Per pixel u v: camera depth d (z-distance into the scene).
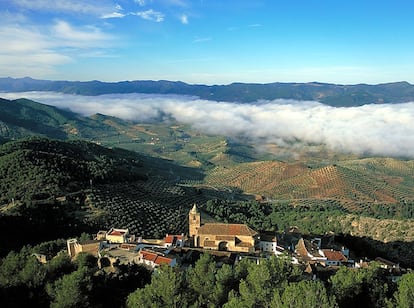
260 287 60.06
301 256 127.06
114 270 94.12
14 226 146.00
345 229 197.62
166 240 131.12
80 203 184.38
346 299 66.25
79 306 63.88
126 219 176.00
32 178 194.62
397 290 66.88
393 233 185.12
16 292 68.75
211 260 76.06
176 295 61.03
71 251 112.75
